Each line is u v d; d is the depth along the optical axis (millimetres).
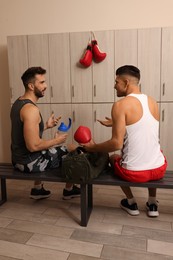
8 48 2906
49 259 1490
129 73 1812
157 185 1725
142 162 1741
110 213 2047
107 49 2666
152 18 2877
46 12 3150
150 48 2578
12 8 3250
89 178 1762
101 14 2992
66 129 2170
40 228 1831
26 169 1987
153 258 1486
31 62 2877
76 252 1552
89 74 2748
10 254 1541
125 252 1545
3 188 2273
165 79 2596
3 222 1925
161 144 2703
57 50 2787
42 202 2285
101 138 2828
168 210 2088
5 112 3473
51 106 2904
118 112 1709
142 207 2150
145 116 1733
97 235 1731
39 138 1887
